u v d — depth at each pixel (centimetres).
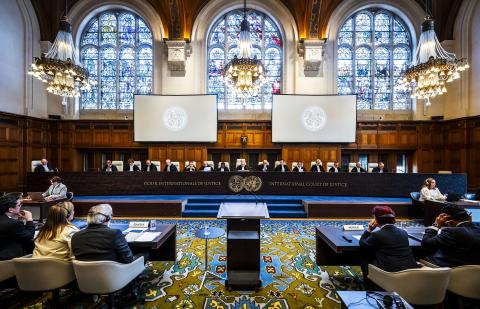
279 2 1312
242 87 891
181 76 1321
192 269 427
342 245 331
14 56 1163
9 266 306
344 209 762
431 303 254
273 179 883
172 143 1314
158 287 371
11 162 1145
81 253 280
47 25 1291
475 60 1162
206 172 884
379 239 294
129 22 1375
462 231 282
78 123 1338
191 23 1306
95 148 1347
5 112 1105
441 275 248
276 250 510
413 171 1347
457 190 845
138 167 1070
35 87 1258
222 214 360
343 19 1334
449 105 1283
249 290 364
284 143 1291
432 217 662
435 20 1277
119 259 298
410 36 1369
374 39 1373
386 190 863
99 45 1377
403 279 254
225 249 512
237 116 1364
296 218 758
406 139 1320
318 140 1284
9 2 1138
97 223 296
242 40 902
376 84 1377
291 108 1282
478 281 263
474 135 1152
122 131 1336
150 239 349
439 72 815
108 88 1379
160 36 1330
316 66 1305
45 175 866
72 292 356
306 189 875
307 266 440
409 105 1373
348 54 1373
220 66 1372
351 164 1130
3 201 321
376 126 1328
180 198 833
